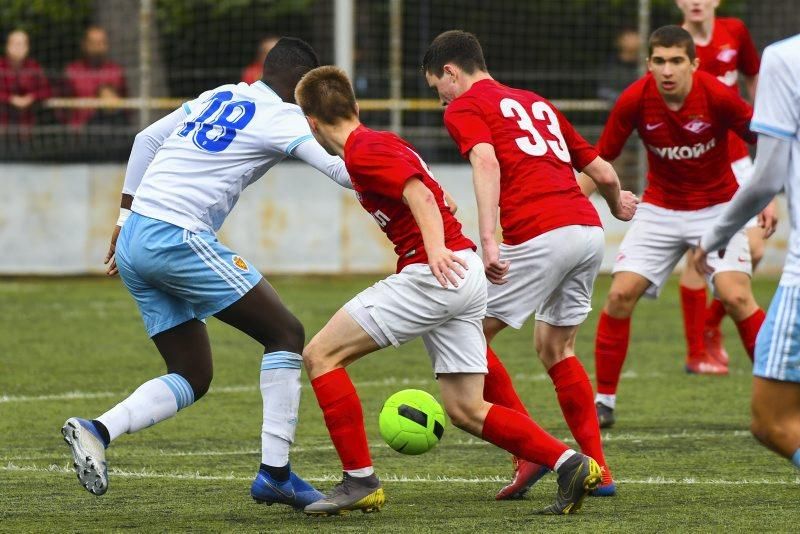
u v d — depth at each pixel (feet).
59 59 176.55
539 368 97.86
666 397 85.20
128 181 56.39
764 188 43.50
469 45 58.85
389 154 49.29
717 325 95.86
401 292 50.75
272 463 51.42
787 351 42.42
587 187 72.59
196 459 65.51
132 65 173.88
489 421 51.47
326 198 152.25
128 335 113.80
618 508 52.60
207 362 54.44
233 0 180.04
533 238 56.44
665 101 74.74
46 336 112.78
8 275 151.94
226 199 52.85
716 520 50.01
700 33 90.27
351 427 51.24
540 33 180.14
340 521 50.47
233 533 48.34
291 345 52.11
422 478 60.54
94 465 48.57
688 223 76.79
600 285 148.97
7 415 78.64
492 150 55.11
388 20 176.76
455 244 51.29
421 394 52.70
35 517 51.52
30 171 149.69
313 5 183.73
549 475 60.95
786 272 42.98
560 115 59.72
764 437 43.65
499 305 57.21
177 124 55.77
